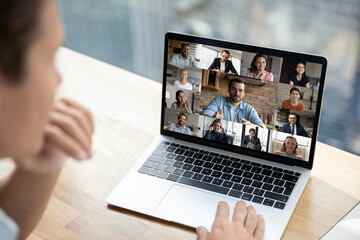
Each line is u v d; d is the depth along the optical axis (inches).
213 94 37.6
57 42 14.9
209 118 38.3
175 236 30.8
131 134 41.7
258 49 35.3
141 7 101.3
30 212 24.5
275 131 36.3
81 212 32.7
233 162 37.0
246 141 37.5
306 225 31.5
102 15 105.5
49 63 15.0
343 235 29.9
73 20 107.6
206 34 95.7
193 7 94.7
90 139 20.8
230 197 33.4
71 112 20.0
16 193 24.1
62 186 35.1
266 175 35.5
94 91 48.5
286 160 36.6
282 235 30.6
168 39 38.0
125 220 32.1
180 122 39.4
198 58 37.3
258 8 85.8
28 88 14.0
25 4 13.0
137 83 50.1
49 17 14.2
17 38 13.1
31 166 19.5
